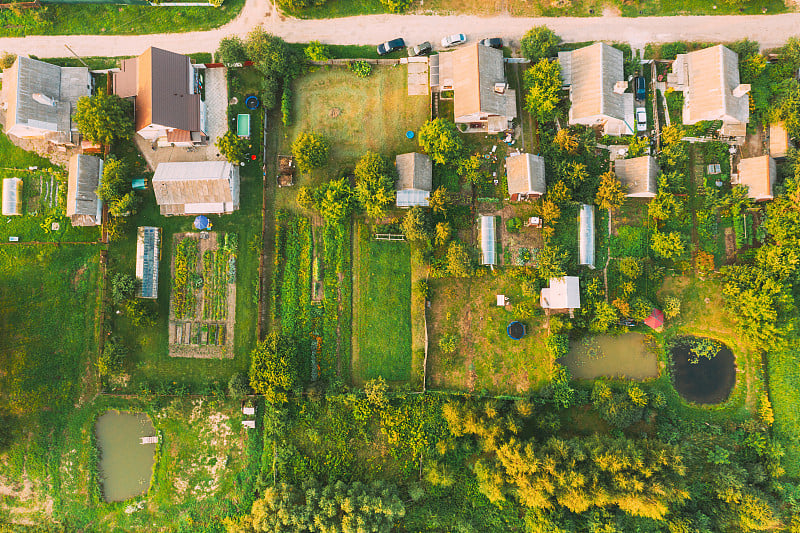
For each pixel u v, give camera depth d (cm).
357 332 5053
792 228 4734
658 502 4266
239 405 5012
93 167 4934
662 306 4991
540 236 5094
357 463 4953
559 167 4872
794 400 4906
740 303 4794
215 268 5059
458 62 4934
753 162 4872
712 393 5016
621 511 4675
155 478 4969
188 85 4944
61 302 5038
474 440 4947
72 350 5019
